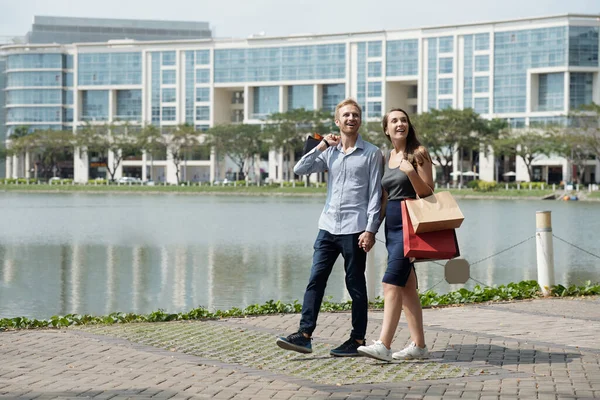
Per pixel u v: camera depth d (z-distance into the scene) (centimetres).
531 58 12019
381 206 959
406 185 928
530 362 919
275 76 13912
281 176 13262
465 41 12488
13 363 927
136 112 14975
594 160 11819
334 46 13462
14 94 15400
